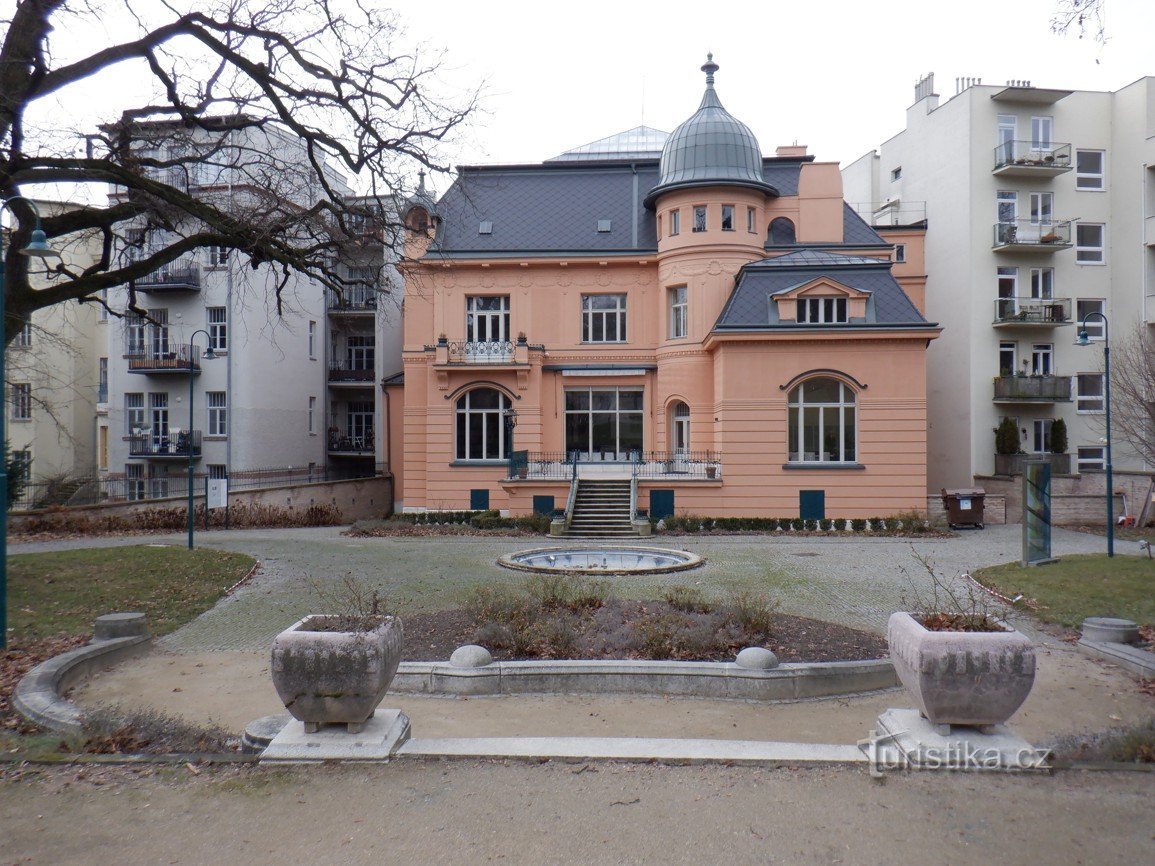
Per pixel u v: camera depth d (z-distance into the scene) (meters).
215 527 26.72
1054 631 11.93
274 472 37.66
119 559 16.12
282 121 16.58
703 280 29.89
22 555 16.50
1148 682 9.18
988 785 5.67
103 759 6.17
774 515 26.91
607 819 5.20
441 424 31.25
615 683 8.62
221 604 13.47
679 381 30.28
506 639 9.80
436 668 8.62
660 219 31.23
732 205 30.05
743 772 5.91
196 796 5.57
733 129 30.36
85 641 10.81
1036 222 33.25
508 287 32.06
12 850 4.88
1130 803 5.38
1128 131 33.31
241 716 7.88
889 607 13.10
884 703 8.39
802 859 4.68
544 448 31.80
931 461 35.41
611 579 15.44
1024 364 33.16
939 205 35.09
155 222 17.34
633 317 31.88
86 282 15.30
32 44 13.48
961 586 15.11
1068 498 27.00
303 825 5.15
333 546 20.56
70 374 39.03
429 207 31.11
